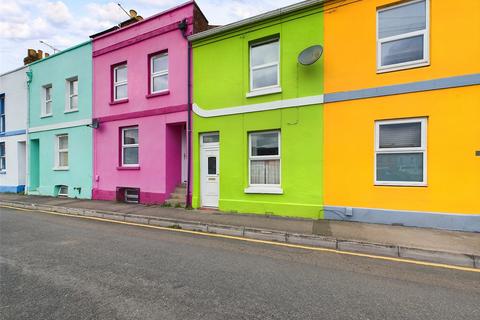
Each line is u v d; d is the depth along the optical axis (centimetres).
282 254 511
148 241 597
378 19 695
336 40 729
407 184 652
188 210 895
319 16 748
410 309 319
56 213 954
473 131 597
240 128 857
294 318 299
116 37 1135
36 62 1416
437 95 626
